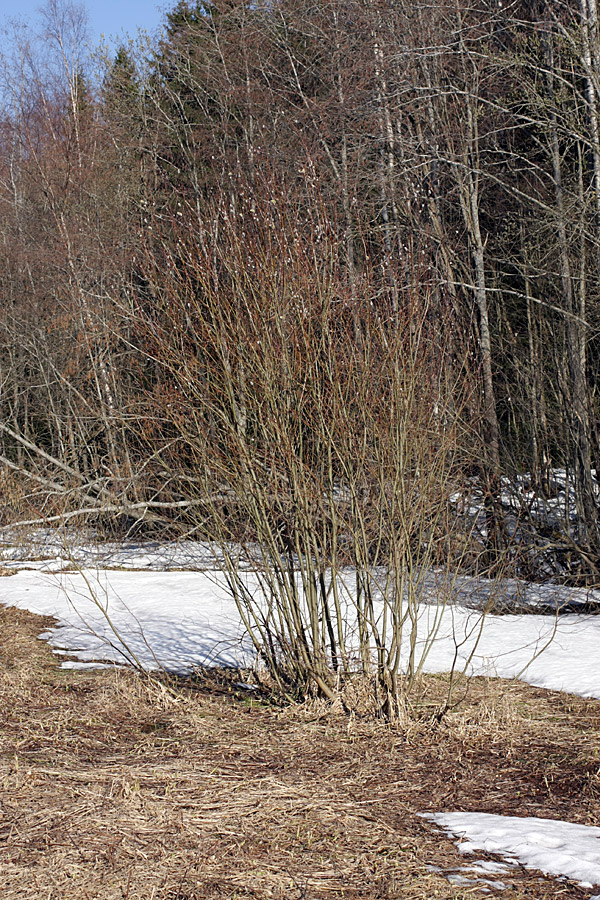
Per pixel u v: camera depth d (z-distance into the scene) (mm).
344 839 4523
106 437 19328
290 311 6980
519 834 4594
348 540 7020
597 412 14203
